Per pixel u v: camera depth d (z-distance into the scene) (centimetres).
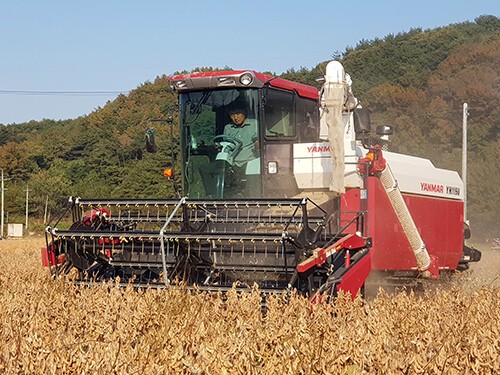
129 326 636
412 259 1145
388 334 620
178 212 918
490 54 9431
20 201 9150
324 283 825
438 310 764
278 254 856
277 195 1046
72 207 914
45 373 476
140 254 914
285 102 1073
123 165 10156
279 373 487
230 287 820
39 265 1568
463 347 577
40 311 705
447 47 11100
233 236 788
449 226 1304
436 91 8906
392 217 1082
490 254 2905
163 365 487
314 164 1039
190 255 852
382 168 1025
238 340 536
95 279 898
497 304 816
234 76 1022
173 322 660
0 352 497
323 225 852
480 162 6088
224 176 1040
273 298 746
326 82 979
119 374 467
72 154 11888
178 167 1113
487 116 8162
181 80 1056
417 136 7919
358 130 1016
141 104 12781
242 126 1035
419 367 488
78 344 522
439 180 1272
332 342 555
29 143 12569
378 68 10725
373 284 1099
